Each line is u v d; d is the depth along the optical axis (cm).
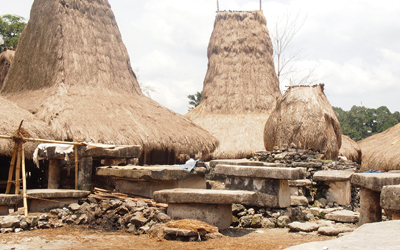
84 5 1564
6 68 1994
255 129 1842
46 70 1392
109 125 1214
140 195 765
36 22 1548
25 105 1261
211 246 498
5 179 1127
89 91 1369
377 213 577
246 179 728
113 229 632
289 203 738
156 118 1439
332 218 715
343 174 886
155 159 1473
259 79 2061
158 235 557
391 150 1431
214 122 1939
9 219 609
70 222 671
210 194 595
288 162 1100
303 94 1202
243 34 2128
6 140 948
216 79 2098
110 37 1620
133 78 1669
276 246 494
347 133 3531
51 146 884
